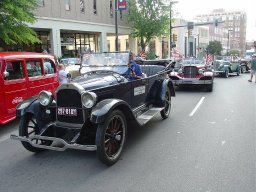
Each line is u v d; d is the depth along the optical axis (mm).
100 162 5633
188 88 16672
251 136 7023
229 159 5613
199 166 5316
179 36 63062
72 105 5688
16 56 8336
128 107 5820
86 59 7738
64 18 26359
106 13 32781
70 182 4840
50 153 6156
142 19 34625
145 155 5906
